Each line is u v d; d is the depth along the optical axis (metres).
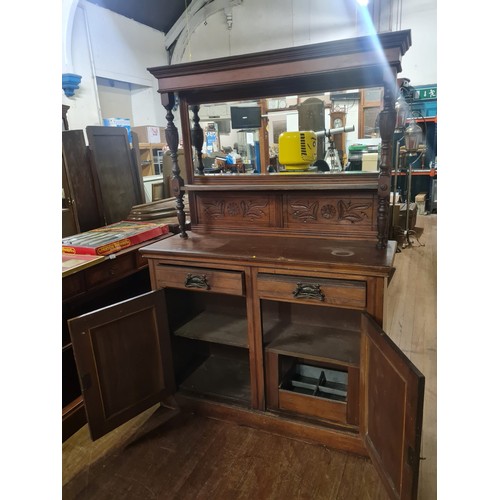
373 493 1.42
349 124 1.86
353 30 5.43
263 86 1.86
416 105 5.48
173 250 1.71
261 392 1.73
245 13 5.78
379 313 1.41
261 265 1.56
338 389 1.83
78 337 1.47
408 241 4.54
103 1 4.82
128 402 1.68
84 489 1.49
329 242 1.71
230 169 2.06
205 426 1.80
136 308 1.65
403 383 1.10
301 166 1.85
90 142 2.58
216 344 2.22
